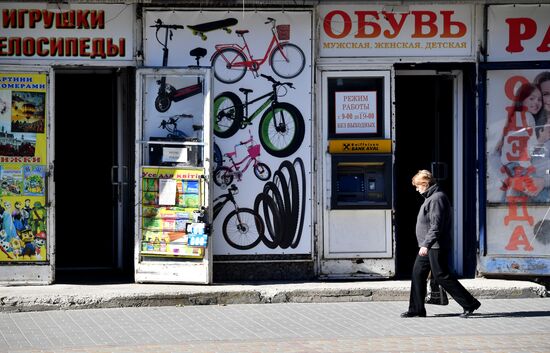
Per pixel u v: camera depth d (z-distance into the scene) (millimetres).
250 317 15398
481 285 17219
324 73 17547
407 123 18844
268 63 17422
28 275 16984
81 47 17047
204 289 16562
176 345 13266
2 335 13969
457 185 18406
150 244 17000
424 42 17594
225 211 17484
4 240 16906
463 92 18328
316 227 17609
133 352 12797
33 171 16906
